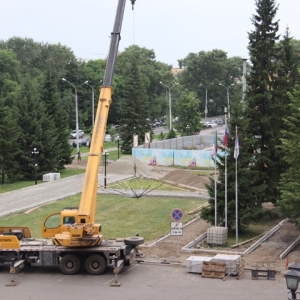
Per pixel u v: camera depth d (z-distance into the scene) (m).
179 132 119.50
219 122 149.62
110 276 29.23
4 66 125.81
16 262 28.91
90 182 29.59
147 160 79.50
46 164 69.69
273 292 26.45
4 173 67.19
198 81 168.62
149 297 25.75
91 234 29.41
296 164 34.84
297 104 35.97
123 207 50.59
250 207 39.66
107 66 32.22
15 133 66.81
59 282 28.20
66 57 151.25
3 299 25.58
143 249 35.47
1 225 43.00
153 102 151.62
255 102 44.28
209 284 27.84
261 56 44.91
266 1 44.81
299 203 33.41
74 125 123.88
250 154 40.38
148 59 168.50
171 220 44.91
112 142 108.88
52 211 48.56
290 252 35.19
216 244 36.56
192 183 62.66
